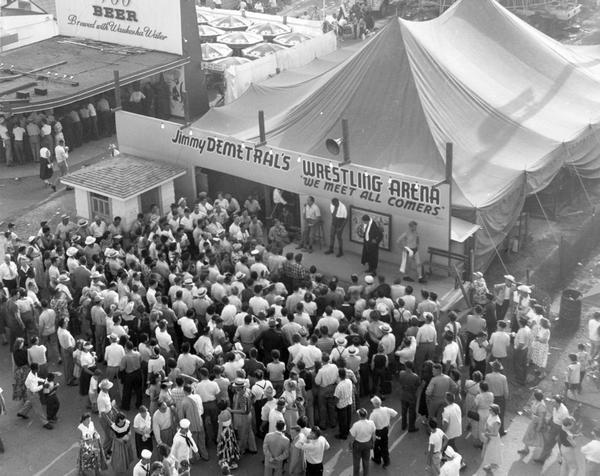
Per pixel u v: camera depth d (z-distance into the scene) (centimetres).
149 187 2520
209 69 3750
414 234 2139
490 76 2678
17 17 3878
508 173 2283
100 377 1733
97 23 3788
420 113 2380
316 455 1480
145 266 2072
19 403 1858
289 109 2645
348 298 1917
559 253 2258
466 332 1858
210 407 1634
